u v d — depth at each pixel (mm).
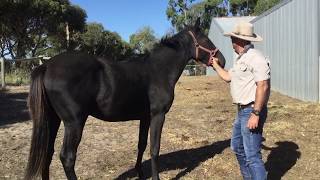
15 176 6340
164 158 7398
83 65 5285
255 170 5258
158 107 5859
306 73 14023
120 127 9625
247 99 5199
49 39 45531
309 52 13711
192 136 8867
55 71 5176
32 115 5148
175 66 6082
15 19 39188
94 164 6969
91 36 46688
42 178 5527
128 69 5633
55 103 5188
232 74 5363
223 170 6863
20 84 20391
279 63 17250
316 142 8336
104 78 5402
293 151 7766
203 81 23156
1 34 40344
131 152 7629
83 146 7941
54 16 41375
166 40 6125
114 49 49781
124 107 5602
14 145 7879
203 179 6496
